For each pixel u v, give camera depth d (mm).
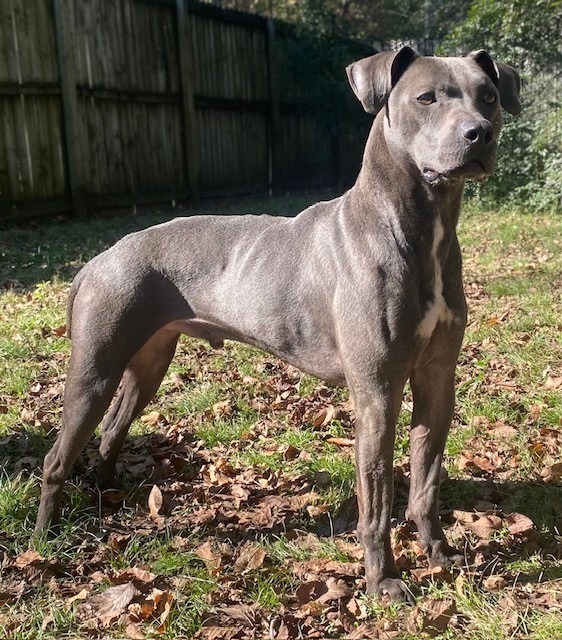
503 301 7000
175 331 3766
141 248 3463
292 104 16969
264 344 3326
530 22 11922
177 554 3369
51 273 7871
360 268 2920
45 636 2854
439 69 2854
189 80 13406
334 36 16719
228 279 3336
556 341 5832
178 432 4660
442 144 2725
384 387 2904
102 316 3365
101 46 11562
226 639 2834
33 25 10391
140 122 12523
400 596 2979
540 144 11680
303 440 4473
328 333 3109
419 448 3246
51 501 3541
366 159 3020
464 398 4934
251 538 3555
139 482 4129
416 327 2895
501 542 3416
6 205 10102
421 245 2889
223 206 13773
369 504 2994
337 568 3238
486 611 2885
